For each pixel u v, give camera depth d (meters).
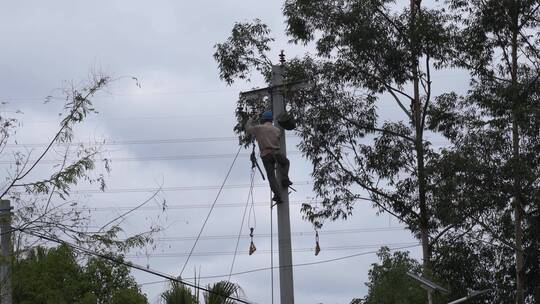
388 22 30.70
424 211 30.50
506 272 31.61
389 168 30.91
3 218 20.84
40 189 21.73
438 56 30.41
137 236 22.11
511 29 30.78
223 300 21.98
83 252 21.97
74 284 21.86
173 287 21.94
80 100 22.81
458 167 29.67
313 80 30.36
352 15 30.20
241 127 28.22
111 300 22.14
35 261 22.12
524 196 30.23
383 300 23.73
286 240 20.00
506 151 30.45
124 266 22.62
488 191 30.00
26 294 21.75
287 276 19.97
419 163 30.56
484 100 30.84
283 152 20.42
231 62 30.78
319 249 24.14
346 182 31.05
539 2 30.31
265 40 31.08
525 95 30.22
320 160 31.22
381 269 24.48
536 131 29.95
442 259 30.73
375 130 31.19
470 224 30.69
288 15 31.08
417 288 23.75
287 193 20.23
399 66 30.31
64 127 22.72
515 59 31.19
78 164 22.23
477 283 31.02
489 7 30.56
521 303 30.73
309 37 31.09
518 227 30.70
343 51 30.95
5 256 20.73
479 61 31.06
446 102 31.12
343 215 31.03
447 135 31.36
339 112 30.88
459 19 31.02
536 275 31.44
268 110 20.97
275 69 21.23
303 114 30.89
